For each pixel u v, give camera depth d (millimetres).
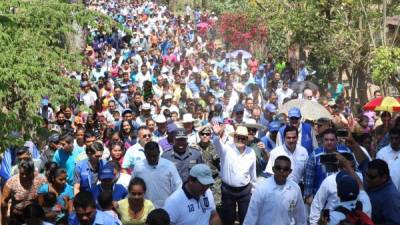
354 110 23031
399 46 23656
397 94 23078
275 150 10750
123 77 22469
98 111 19188
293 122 11805
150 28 41438
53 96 12094
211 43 32594
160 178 9680
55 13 12383
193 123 13758
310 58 25984
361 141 12664
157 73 24344
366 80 24312
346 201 7898
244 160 11164
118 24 13320
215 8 44844
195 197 8141
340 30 24078
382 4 24250
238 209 11375
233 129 13406
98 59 29406
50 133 12016
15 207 10203
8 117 10031
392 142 10203
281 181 8812
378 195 8625
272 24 25625
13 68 10836
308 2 24688
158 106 18062
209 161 11844
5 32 11633
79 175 10789
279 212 8781
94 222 7742
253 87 20688
